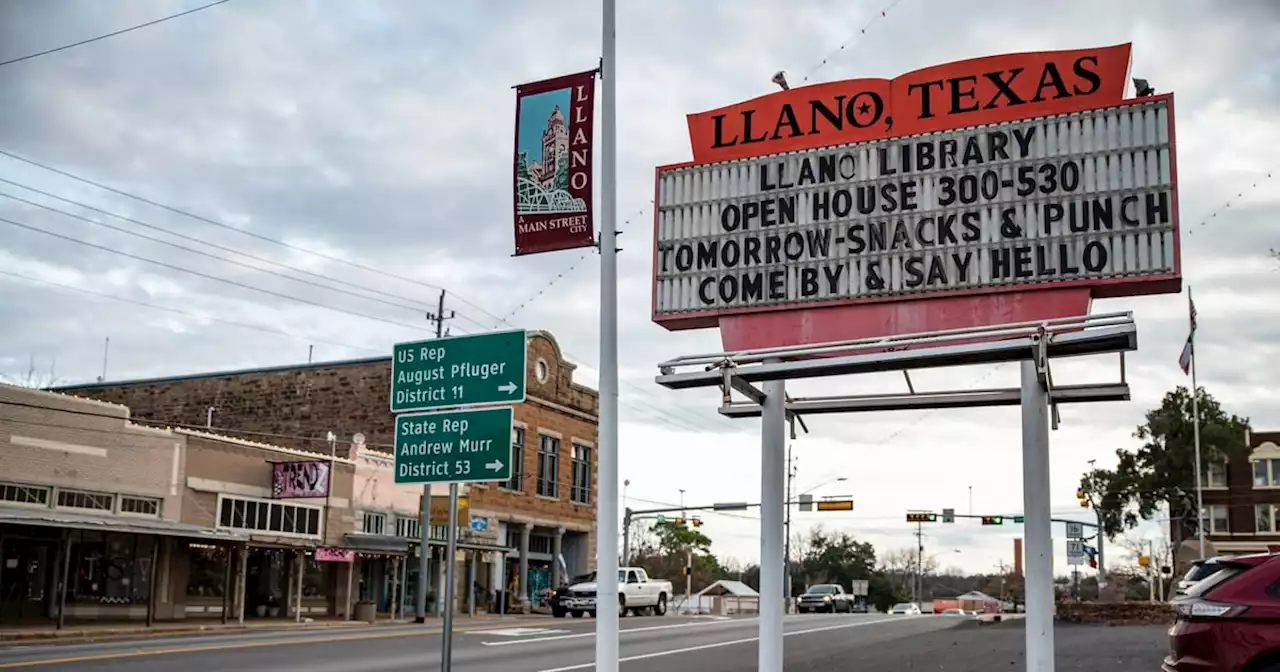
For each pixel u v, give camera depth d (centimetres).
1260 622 1038
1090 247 1370
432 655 2192
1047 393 1397
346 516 3944
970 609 5553
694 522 6738
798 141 1541
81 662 1866
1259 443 7462
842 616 4347
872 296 1464
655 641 2630
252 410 4872
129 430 3131
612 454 1205
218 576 3419
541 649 2362
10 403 2827
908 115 1491
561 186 1290
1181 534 6284
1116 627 2784
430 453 1112
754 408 1659
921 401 1609
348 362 4788
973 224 1431
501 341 1098
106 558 3062
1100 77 1411
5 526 2734
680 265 1572
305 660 2038
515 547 4916
